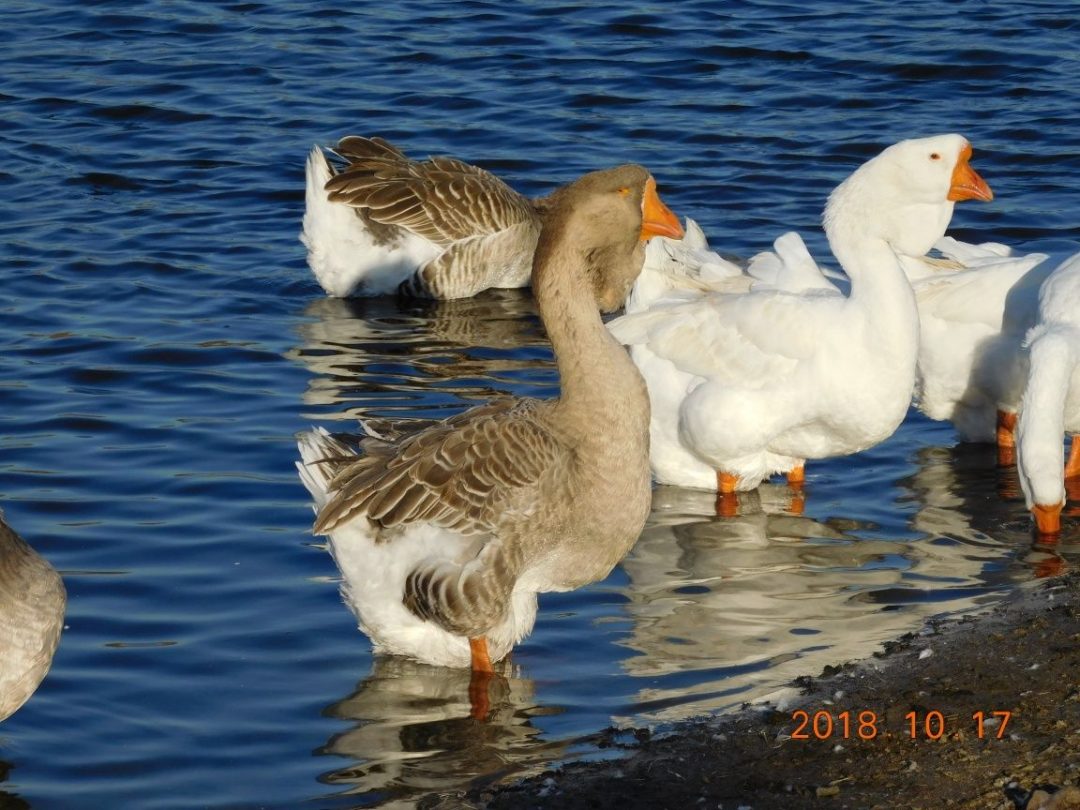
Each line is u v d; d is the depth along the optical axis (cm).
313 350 1742
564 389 1080
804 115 2427
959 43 2714
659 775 953
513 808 925
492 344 1812
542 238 1080
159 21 2894
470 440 1054
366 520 1062
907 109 2433
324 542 1284
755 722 1011
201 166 2270
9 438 1462
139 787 962
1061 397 1284
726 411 1373
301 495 1364
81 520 1311
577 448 1070
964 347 1466
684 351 1415
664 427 1435
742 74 2608
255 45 2769
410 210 2005
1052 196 2088
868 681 1055
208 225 2083
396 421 1182
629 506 1085
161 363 1659
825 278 1503
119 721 1036
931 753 953
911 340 1346
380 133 2391
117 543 1274
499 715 1039
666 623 1168
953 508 1367
